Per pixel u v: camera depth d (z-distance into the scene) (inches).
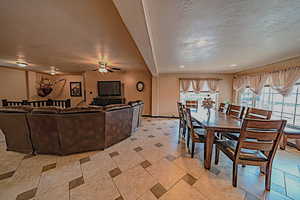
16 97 213.6
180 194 59.8
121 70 233.5
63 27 73.1
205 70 200.2
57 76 281.3
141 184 66.1
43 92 255.6
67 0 50.4
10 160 88.2
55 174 73.4
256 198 57.6
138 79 244.1
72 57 138.7
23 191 60.8
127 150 104.3
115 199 56.7
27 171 76.0
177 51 105.6
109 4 52.9
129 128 133.6
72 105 283.4
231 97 221.1
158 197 58.0
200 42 86.0
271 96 149.9
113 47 106.8
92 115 96.0
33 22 67.7
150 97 245.1
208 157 78.7
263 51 104.2
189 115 93.1
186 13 54.0
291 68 121.3
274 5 48.7
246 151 68.0
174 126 177.8
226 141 81.2
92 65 184.1
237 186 64.9
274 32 71.4
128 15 47.4
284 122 56.2
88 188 63.0
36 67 200.5
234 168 64.4
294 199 57.1
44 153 96.4
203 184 66.3
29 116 90.7
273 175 73.4
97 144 102.7
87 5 53.6
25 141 97.0
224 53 110.6
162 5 48.4
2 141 120.3
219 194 59.8
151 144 116.6
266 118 85.0
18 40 92.2
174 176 72.4
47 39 90.3
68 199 56.5
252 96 177.5
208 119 95.5
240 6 49.3
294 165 83.6
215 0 46.0
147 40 70.4
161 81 235.5
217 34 74.3
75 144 96.3
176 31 70.6
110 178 70.4
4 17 62.7
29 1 50.8
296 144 109.7
